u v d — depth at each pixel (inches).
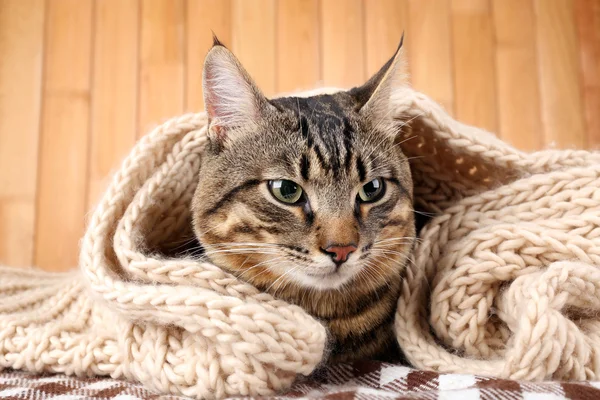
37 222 28.4
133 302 13.0
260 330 12.3
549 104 29.9
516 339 12.5
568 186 14.4
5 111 28.9
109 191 14.6
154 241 15.6
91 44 29.4
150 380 13.1
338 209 14.3
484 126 29.7
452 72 29.8
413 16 30.0
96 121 29.0
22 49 29.3
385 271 15.1
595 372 12.9
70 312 15.7
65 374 14.5
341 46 29.7
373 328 15.2
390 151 15.5
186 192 15.8
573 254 13.5
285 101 15.9
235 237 14.7
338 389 12.9
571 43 30.3
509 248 13.7
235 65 15.0
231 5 29.7
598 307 13.4
